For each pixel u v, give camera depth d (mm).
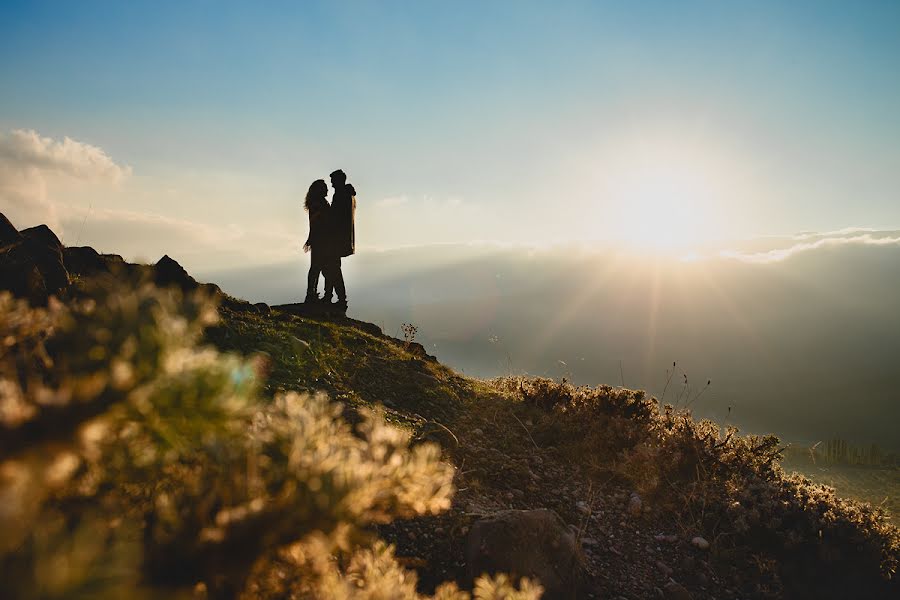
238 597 1167
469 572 4289
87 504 1018
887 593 5180
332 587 1328
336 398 6344
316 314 11016
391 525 4562
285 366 6922
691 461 6754
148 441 922
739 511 5906
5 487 675
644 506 6027
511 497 5668
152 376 734
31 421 696
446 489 1224
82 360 738
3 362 945
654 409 8117
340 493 1033
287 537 1026
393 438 1280
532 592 1432
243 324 7691
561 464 6695
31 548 617
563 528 4789
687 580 5180
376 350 8969
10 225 5719
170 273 7508
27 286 4906
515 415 7746
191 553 977
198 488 1083
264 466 1131
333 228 11984
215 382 778
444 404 7645
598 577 4883
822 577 5324
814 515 5805
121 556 609
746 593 5148
